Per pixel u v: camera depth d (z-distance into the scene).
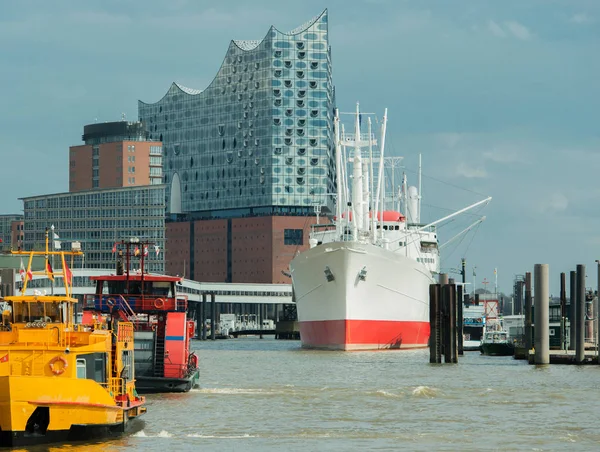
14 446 84.31
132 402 99.81
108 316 130.00
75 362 87.94
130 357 103.25
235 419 110.75
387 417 114.56
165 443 93.12
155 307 131.62
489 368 199.75
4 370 87.38
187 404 122.12
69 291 97.19
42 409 84.81
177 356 129.50
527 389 149.50
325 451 90.88
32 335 89.56
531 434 102.31
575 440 98.62
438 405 127.12
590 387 153.38
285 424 107.56
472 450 92.56
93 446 88.88
